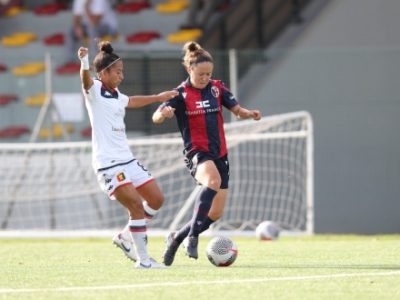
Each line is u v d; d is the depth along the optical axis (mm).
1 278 27234
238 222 56312
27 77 63344
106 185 29266
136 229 29375
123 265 31000
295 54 59312
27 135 61906
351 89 59375
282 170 58344
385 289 24094
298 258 33688
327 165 59594
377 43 63062
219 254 29906
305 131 54875
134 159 29938
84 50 28734
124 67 58531
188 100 30203
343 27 63344
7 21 75438
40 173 58469
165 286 24688
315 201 59844
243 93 58844
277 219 58219
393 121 59281
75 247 41906
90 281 26078
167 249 30078
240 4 66062
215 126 30328
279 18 65812
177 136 58219
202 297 22672
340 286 24672
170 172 57406
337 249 38125
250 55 58969
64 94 60500
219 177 29578
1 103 62875
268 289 24078
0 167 58938
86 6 65875
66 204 58406
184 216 57875
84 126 60156
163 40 66875
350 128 59375
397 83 59281
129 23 71812
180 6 71750
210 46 64875
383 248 38375
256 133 56906
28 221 58781
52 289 24391
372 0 63000
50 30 74562
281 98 59125
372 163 59531
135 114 59031
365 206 59656
